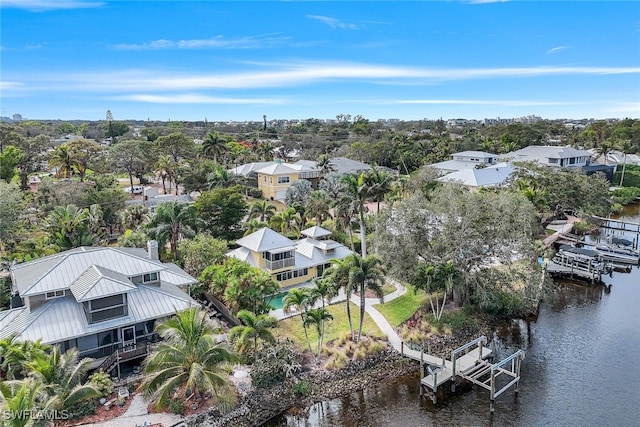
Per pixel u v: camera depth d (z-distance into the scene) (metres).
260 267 47.59
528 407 31.09
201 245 47.50
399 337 39.38
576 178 68.88
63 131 194.62
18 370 28.09
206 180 84.06
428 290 39.28
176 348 27.88
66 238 48.72
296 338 38.28
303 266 48.91
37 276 33.06
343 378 34.25
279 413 30.50
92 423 26.89
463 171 85.12
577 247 63.44
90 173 96.50
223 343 31.30
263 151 120.12
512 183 70.19
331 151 136.50
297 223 63.81
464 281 41.53
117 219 63.53
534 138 149.38
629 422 29.38
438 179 83.75
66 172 85.88
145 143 100.12
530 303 44.22
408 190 77.06
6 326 31.03
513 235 41.66
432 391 32.22
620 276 56.75
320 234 54.03
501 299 44.09
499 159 107.62
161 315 33.03
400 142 131.12
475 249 41.72
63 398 25.14
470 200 42.78
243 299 39.66
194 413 28.50
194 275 45.75
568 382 33.94
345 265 36.66
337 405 31.52
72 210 51.81
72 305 32.16
